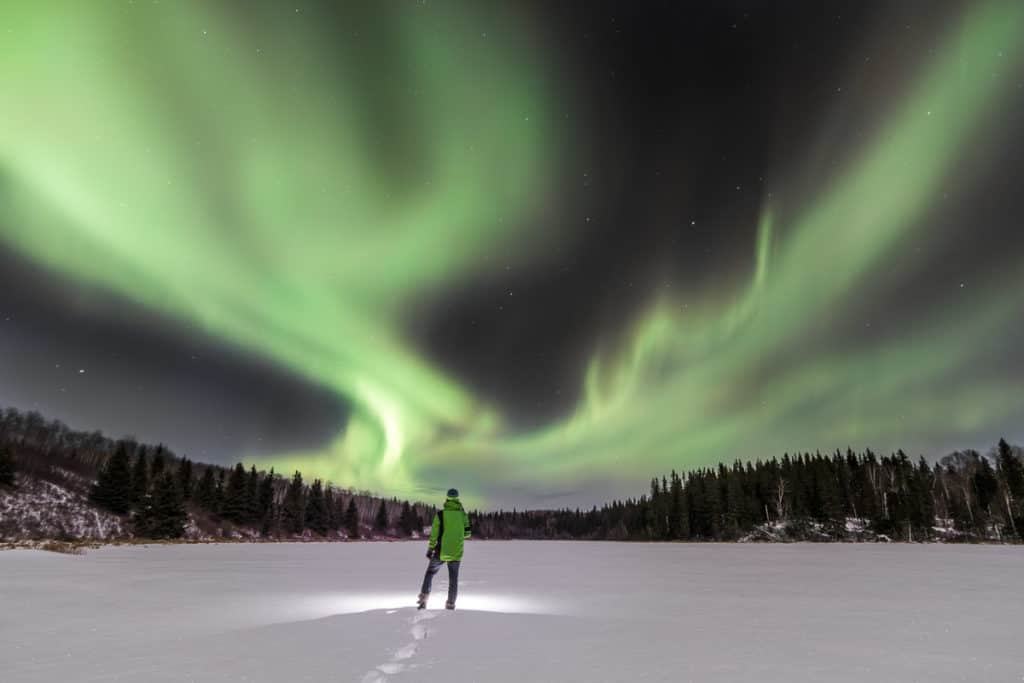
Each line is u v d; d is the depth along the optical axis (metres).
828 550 45.97
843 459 118.81
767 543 85.12
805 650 5.43
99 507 62.72
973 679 4.34
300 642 5.64
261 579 15.01
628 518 143.38
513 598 10.61
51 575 14.92
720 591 12.15
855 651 5.43
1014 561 25.56
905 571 18.83
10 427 100.38
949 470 118.19
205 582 13.85
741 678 4.30
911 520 90.62
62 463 79.62
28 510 54.25
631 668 4.59
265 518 88.69
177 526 63.56
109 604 9.37
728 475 109.00
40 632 6.61
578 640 5.79
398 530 133.12
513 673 4.41
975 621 7.60
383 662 4.80
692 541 97.12
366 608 8.82
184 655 5.14
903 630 6.78
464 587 13.31
